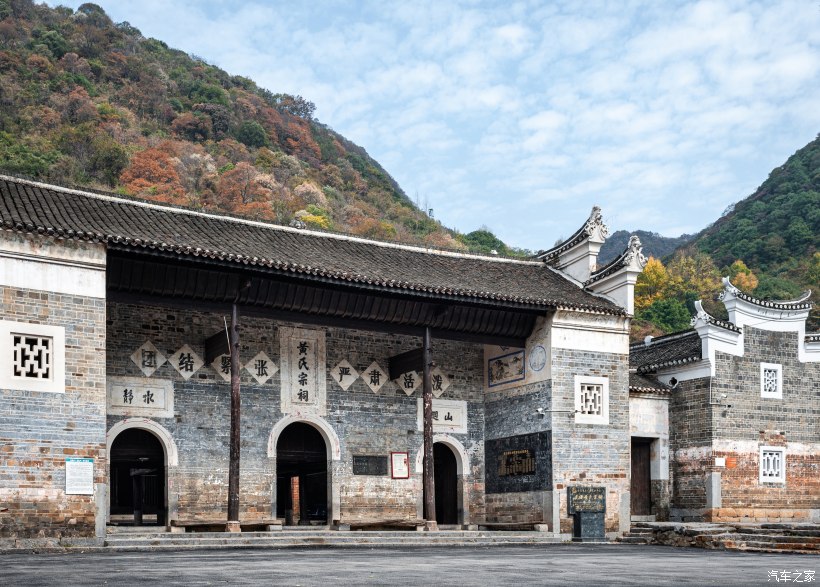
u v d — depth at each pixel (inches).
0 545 725.9
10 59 3080.7
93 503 780.0
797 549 846.5
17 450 749.9
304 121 3887.8
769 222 3376.0
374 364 1079.6
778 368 1211.2
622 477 1071.0
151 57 3688.5
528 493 1058.1
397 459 1075.3
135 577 501.7
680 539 963.3
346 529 985.5
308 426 1067.3
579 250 1178.0
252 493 978.7
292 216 2792.8
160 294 872.9
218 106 3408.0
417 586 466.0
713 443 1147.3
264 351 1011.3
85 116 2997.0
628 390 1099.3
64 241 791.7
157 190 2719.0
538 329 1069.8
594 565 629.9
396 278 960.9
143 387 939.3
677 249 3806.6
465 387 1133.1
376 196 3506.4
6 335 756.0
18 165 2513.5
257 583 472.1
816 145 3720.5
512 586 471.5
